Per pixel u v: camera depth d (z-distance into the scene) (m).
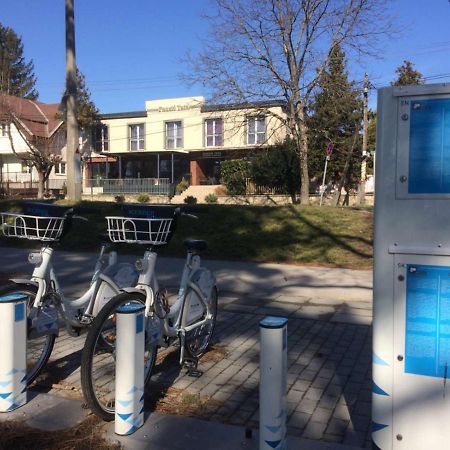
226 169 31.38
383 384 2.98
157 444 3.34
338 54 20.69
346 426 3.73
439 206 2.84
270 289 8.57
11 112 38.59
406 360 2.93
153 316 4.03
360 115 29.50
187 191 35.56
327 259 11.04
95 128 44.50
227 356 5.22
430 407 2.90
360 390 4.39
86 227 13.78
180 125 41.81
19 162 45.28
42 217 3.97
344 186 31.28
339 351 5.45
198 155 40.72
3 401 3.75
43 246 4.13
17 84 69.25
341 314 6.97
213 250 11.91
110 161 44.22
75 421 3.64
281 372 3.03
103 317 3.66
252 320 6.69
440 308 2.85
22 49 75.38
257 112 22.20
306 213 13.99
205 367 4.88
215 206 14.92
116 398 3.45
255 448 3.30
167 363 4.95
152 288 4.09
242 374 4.71
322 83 20.78
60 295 4.15
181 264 10.72
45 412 3.76
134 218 3.98
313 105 22.53
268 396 3.03
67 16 17.39
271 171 26.84
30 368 4.40
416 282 2.89
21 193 39.09
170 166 43.47
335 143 28.62
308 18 19.45
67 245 12.91
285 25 19.42
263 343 3.03
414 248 2.87
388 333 2.95
